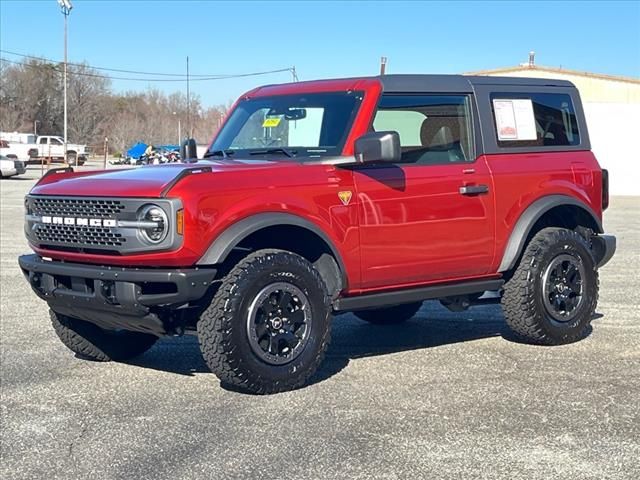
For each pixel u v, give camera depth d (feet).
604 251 25.80
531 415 17.71
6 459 15.53
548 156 24.40
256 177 19.12
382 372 21.22
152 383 20.51
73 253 19.49
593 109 110.83
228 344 18.39
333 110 21.45
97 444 16.25
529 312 23.32
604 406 18.30
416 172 21.44
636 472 14.69
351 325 27.58
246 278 18.57
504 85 23.95
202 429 16.99
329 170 20.16
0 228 58.44
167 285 18.38
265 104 23.26
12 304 31.04
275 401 18.76
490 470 14.76
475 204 22.39
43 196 19.99
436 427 16.98
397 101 21.63
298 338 19.42
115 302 18.61
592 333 25.68
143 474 14.73
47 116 285.64
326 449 15.80
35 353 23.63
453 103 22.80
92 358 22.62
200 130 235.20
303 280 19.38
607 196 26.03
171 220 17.89
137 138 241.35
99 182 19.35
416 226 21.35
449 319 28.43
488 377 20.67
